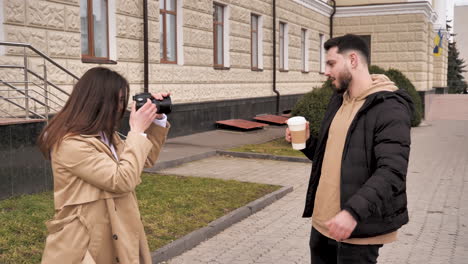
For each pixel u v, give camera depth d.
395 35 25.77
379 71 18.69
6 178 6.25
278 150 11.88
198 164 10.09
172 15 13.49
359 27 26.50
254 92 18.59
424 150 12.88
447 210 6.71
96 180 2.15
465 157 11.59
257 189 7.51
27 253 4.38
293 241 5.35
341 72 2.65
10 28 8.15
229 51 16.58
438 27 32.62
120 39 11.23
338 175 2.68
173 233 5.21
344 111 2.73
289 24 21.69
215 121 15.69
